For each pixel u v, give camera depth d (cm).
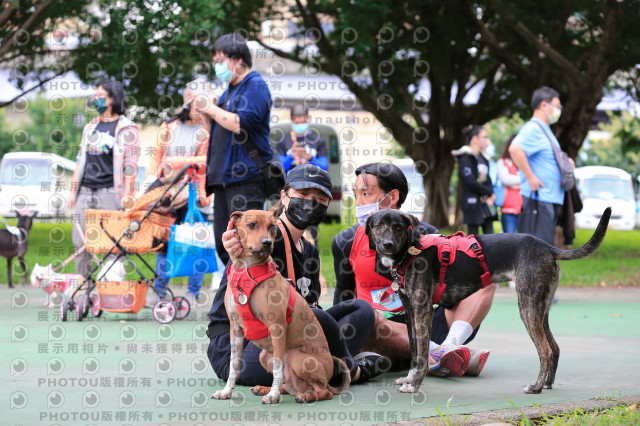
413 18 1853
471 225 1058
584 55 1852
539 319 424
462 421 346
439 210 2161
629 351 570
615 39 1614
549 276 427
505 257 432
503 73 2211
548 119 883
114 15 1506
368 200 477
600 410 379
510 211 1074
